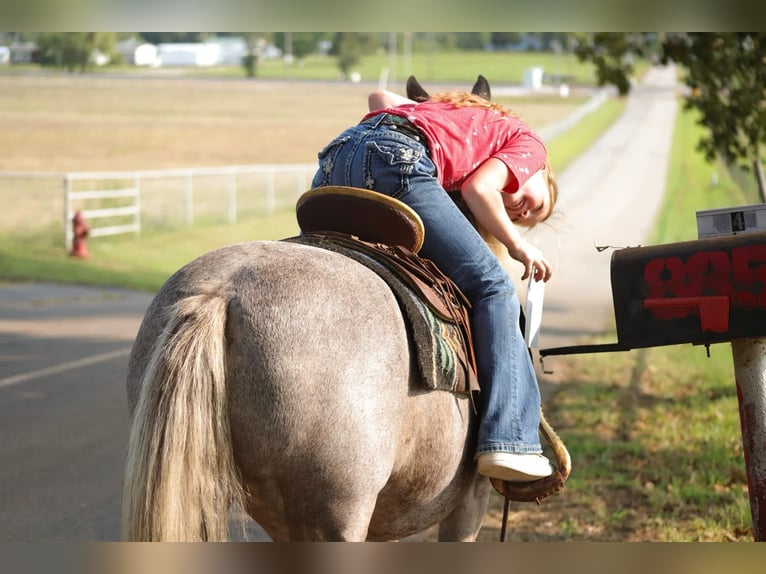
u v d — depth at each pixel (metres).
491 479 3.46
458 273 3.39
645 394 9.59
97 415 8.62
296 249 2.95
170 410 2.53
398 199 3.36
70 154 41.22
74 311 15.24
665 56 10.56
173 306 2.74
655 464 7.03
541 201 4.00
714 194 36.38
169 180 35.47
